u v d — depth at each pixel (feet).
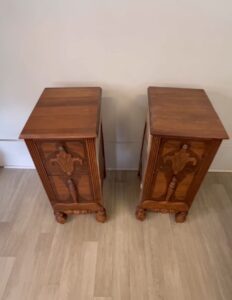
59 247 3.67
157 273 3.38
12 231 3.88
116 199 4.42
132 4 2.96
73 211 3.79
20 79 3.71
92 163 3.01
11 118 4.24
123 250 3.63
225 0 2.87
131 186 4.67
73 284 3.26
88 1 2.94
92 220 4.05
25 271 3.39
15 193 4.53
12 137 4.53
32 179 4.81
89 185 3.35
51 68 3.58
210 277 3.34
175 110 3.02
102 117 4.14
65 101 3.21
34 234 3.84
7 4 2.98
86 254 3.58
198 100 3.26
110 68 3.55
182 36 3.20
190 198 3.53
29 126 2.75
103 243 3.72
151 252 3.61
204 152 2.82
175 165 3.01
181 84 3.68
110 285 3.25
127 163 4.88
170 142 2.74
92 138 2.66
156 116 2.89
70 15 3.07
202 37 3.19
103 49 3.36
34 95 3.92
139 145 4.55
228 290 3.22
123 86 3.75
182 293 3.18
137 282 3.28
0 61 3.51
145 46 3.32
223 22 3.05
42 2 2.96
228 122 4.12
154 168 3.11
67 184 3.33
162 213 4.13
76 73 3.63
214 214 4.16
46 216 4.12
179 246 3.69
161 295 3.16
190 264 3.48
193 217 4.10
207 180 4.79
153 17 3.05
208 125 2.75
